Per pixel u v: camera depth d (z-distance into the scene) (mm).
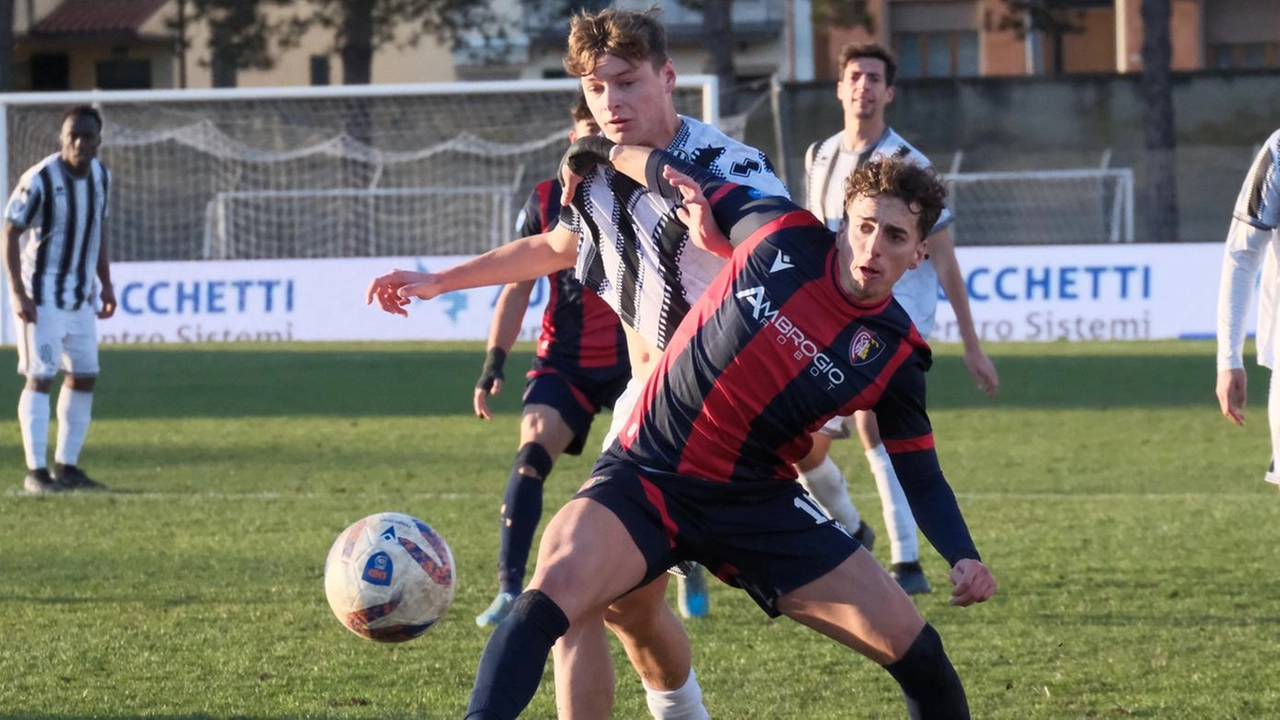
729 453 8133
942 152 67500
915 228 7656
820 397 7984
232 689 11422
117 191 55500
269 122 56531
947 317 45000
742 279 8055
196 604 14359
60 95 44219
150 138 54125
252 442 26547
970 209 58125
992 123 67688
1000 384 34656
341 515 19297
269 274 46375
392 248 53500
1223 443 26031
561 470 23672
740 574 8367
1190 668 12039
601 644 8891
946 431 27703
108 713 10742
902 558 15031
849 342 7914
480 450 25531
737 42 90812
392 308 9594
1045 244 44750
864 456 25328
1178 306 44344
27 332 21328
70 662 12211
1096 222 57500
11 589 14961
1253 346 41812
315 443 26406
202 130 54469
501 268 9641
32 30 93438
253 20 67938
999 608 14156
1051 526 18359
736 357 7965
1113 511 19438
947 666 8180
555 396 14234
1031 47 91875
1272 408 11469
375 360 40406
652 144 9023
